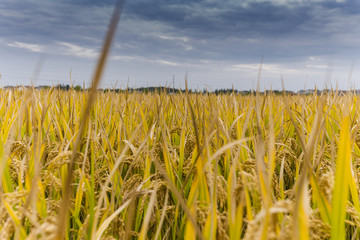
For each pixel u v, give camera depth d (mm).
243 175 1053
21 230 1081
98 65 396
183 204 935
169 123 3572
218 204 1773
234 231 970
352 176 1444
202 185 1342
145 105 3951
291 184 2324
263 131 2766
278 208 808
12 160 1756
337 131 3717
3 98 4281
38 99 3336
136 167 2207
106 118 3682
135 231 1679
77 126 2557
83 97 2379
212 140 2158
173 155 2365
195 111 3191
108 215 1528
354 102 3930
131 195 1456
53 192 1814
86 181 1762
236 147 2113
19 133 2152
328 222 1123
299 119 2961
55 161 1515
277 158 2010
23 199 1290
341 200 1001
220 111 3482
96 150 2361
